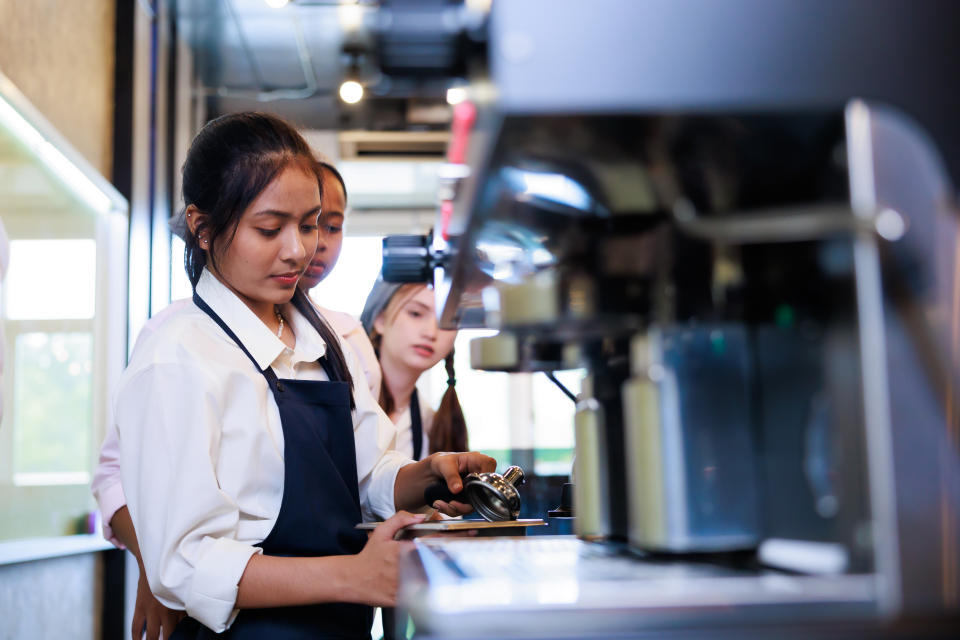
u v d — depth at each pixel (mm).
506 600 617
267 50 4621
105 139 3697
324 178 2092
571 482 1591
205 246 1445
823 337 719
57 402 3082
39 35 2955
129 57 3818
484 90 655
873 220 647
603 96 623
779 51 641
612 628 595
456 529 1237
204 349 1340
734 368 779
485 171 707
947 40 652
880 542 635
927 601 628
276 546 1332
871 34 649
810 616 613
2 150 2613
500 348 982
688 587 662
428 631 601
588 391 999
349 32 4363
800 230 676
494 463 1627
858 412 665
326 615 1312
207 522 1235
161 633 1673
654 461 774
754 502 771
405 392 2543
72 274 3213
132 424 1272
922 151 654
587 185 768
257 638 1262
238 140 1382
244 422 1330
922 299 653
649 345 788
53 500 3033
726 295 804
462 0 656
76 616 3170
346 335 2232
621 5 631
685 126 661
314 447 1382
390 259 1115
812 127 681
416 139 5309
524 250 926
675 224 807
